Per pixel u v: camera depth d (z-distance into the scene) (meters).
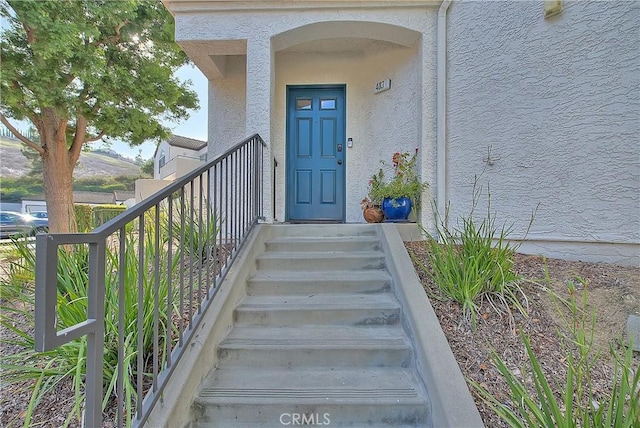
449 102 4.16
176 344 2.04
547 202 3.31
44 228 3.12
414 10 4.29
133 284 2.12
